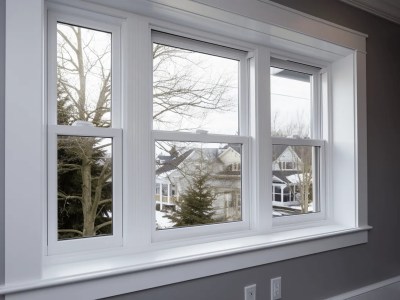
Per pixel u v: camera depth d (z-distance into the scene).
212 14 1.49
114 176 1.41
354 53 2.03
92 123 1.40
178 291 1.37
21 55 1.09
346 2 2.00
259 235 1.77
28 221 1.09
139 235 1.44
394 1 2.14
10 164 1.07
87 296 1.17
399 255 2.27
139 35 1.45
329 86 2.15
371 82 2.14
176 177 1.59
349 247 1.99
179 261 1.35
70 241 1.32
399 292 2.22
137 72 1.44
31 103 1.10
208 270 1.44
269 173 1.83
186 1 1.42
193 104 1.65
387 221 2.20
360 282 2.04
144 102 1.45
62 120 1.33
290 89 2.04
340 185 2.11
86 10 1.35
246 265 1.55
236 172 1.78
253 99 1.80
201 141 1.65
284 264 1.71
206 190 1.68
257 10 1.59
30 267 1.09
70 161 1.34
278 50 1.91
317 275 1.84
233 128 1.79
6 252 1.06
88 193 1.37
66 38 1.35
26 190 1.09
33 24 1.11
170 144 1.57
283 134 2.00
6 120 1.06
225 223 1.72
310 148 2.12
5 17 1.08
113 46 1.43
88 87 1.39
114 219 1.41
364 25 2.11
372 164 2.12
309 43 1.87
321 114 2.17
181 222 1.60
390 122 2.24
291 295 1.73
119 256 1.37
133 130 1.42
